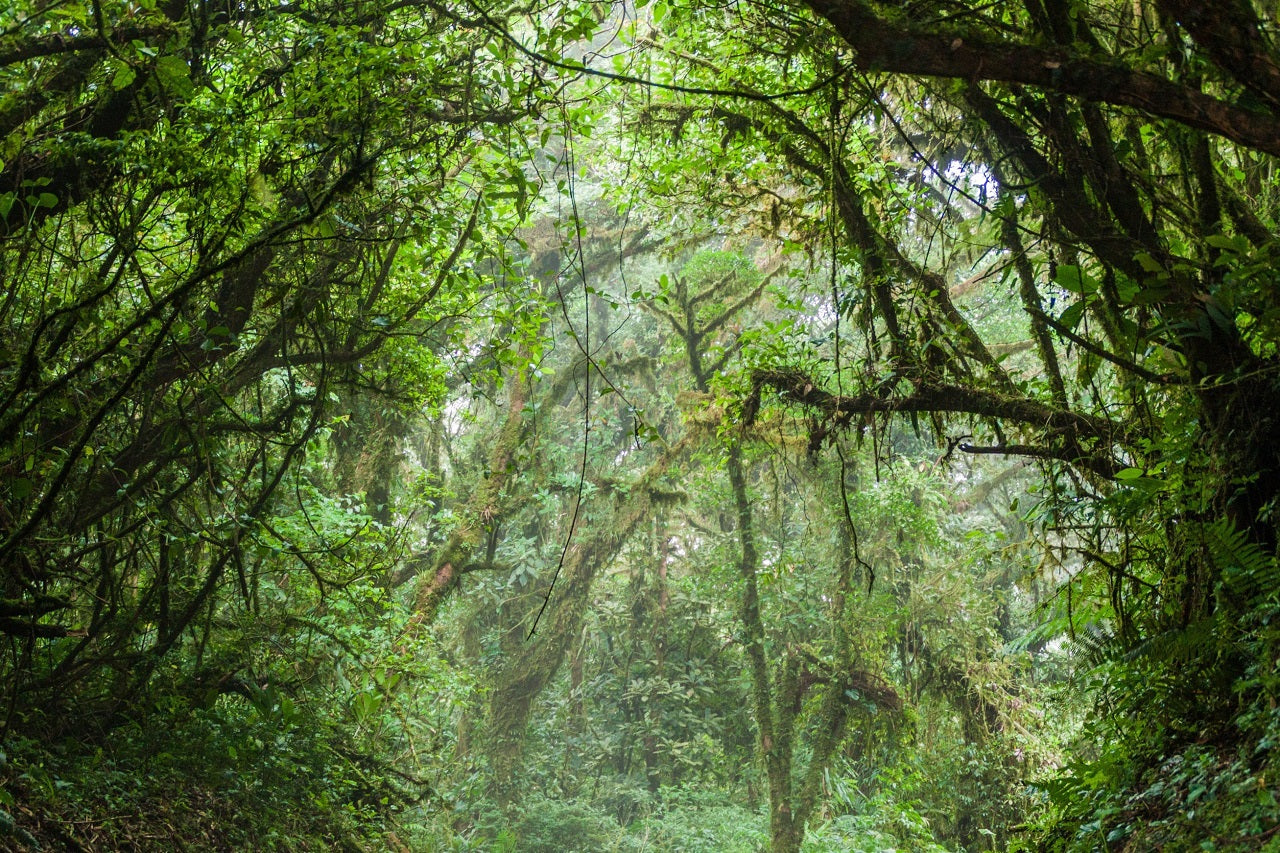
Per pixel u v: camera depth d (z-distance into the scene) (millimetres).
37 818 5680
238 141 6586
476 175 8633
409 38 7254
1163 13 4605
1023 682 16953
